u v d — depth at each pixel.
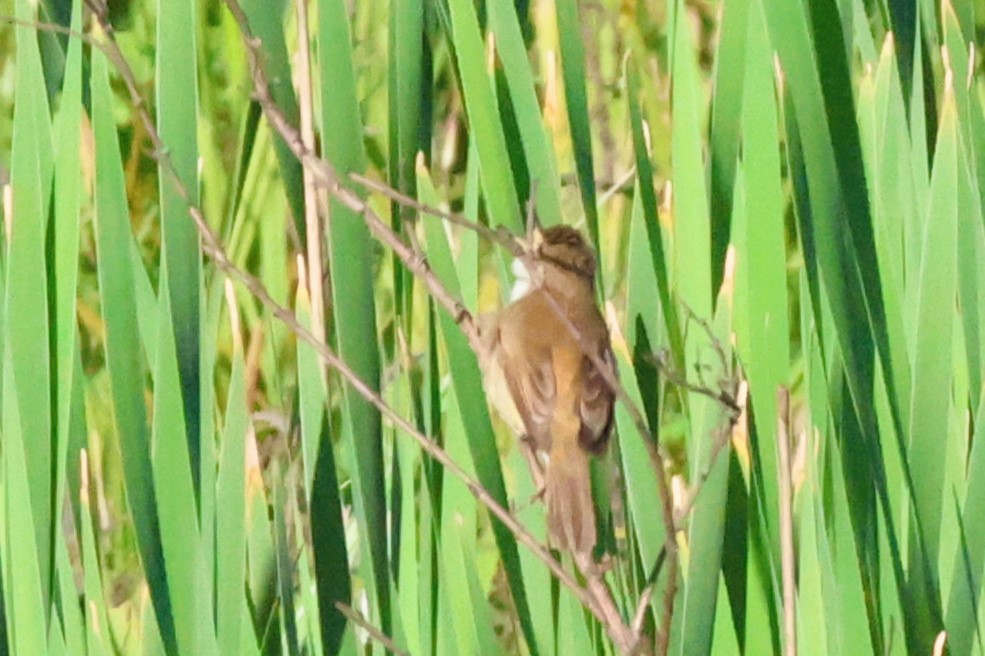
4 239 8.48
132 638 9.08
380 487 7.65
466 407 7.64
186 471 7.57
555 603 7.87
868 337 7.66
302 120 8.24
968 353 8.21
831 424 7.75
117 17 10.77
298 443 8.96
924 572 7.63
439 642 7.82
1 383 8.12
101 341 10.27
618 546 8.16
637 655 6.52
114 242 7.64
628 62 7.96
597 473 8.22
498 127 8.07
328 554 7.68
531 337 8.09
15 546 7.74
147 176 10.43
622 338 7.90
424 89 8.24
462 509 7.88
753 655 7.51
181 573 7.55
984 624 7.92
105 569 9.25
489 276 11.17
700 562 7.20
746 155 7.79
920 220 8.34
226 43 10.18
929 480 7.69
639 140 7.90
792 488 7.43
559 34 8.09
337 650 7.63
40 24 7.68
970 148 8.52
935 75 9.09
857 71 10.04
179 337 7.60
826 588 7.65
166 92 7.70
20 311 7.69
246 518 7.82
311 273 8.02
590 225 8.13
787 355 7.62
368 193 8.02
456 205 10.92
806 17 7.82
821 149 7.76
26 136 7.80
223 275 8.54
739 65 7.86
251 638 7.68
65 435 7.82
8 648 7.95
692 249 7.97
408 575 8.03
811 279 7.90
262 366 9.82
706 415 7.51
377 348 7.69
